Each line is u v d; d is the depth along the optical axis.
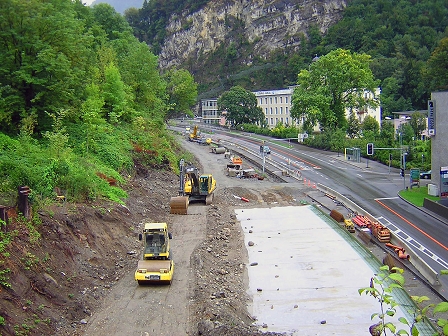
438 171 59.94
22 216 28.52
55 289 25.89
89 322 24.83
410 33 174.12
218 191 60.19
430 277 33.50
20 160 35.53
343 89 102.94
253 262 36.03
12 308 22.59
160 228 30.06
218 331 22.88
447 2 187.88
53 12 46.47
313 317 27.48
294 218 48.41
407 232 46.28
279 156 93.38
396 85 153.38
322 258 36.72
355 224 47.66
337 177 73.44
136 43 89.25
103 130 54.38
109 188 44.16
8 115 41.78
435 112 59.41
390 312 10.82
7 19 42.88
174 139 88.25
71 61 47.84
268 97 155.38
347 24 188.12
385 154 84.88
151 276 28.84
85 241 32.53
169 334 23.67
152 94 78.81
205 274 32.03
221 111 154.50
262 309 28.64
